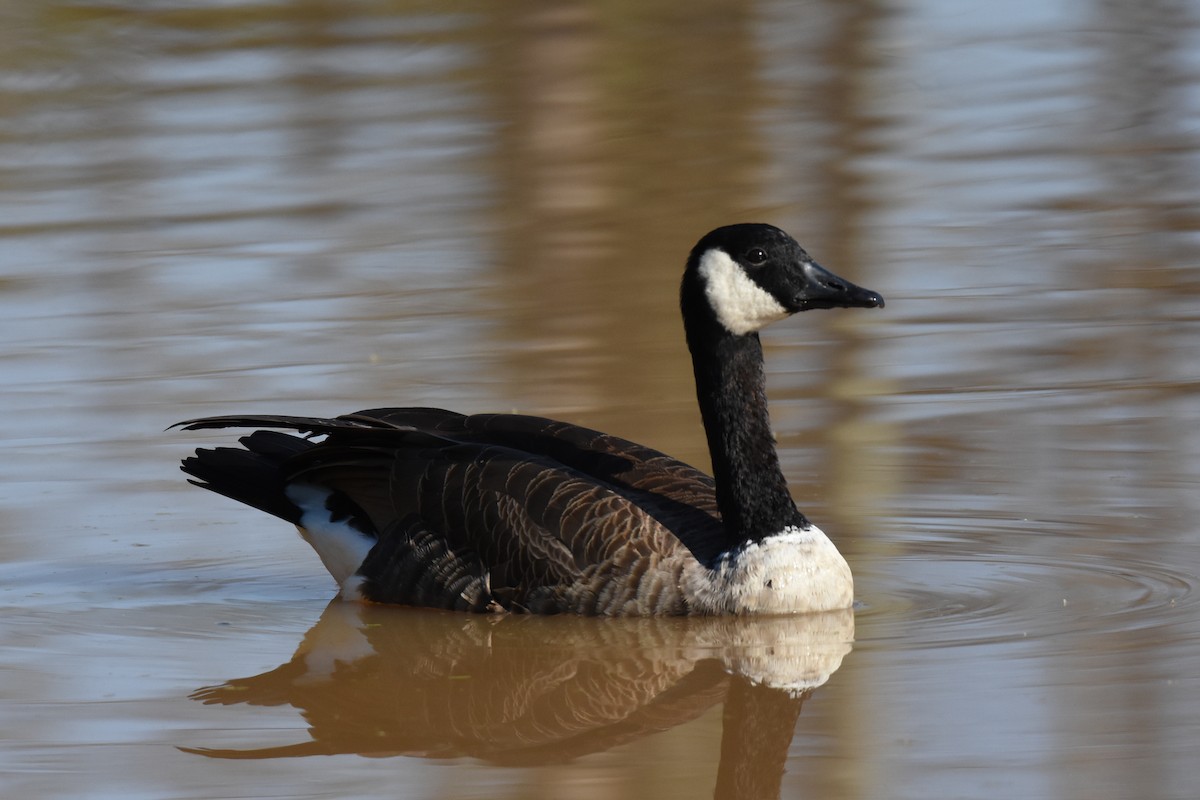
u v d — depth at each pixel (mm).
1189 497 13562
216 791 8945
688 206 22047
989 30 31750
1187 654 10484
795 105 27250
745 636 11281
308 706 10242
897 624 11320
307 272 19719
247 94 27953
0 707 10117
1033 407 15500
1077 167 23469
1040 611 11445
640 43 30844
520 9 32094
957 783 8742
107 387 16141
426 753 9562
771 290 11680
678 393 15734
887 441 14781
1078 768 8859
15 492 14000
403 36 30781
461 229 21328
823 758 9289
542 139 25484
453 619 11773
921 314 17984
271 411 15305
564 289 18906
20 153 25219
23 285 19391
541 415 15133
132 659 10992
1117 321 17609
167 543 13289
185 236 21234
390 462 12234
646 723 10008
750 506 11633
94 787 8992
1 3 30781
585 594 11602
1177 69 28469
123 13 31641
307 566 12992
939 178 23141
